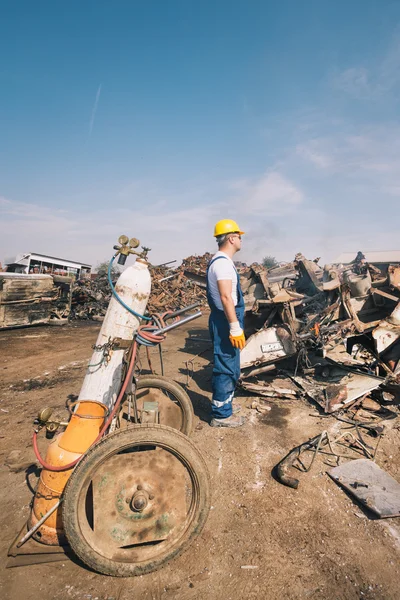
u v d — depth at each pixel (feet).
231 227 11.11
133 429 5.94
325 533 7.20
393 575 6.16
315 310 19.26
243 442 10.98
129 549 6.07
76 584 5.97
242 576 6.16
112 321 7.09
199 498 6.27
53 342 28.60
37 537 6.75
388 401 13.51
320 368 15.58
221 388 11.68
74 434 6.73
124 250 7.43
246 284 27.09
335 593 5.81
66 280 40.04
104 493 5.97
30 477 9.20
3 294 32.71
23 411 13.92
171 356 22.97
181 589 5.90
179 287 55.83
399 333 15.07
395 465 9.64
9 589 5.84
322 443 10.77
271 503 8.13
